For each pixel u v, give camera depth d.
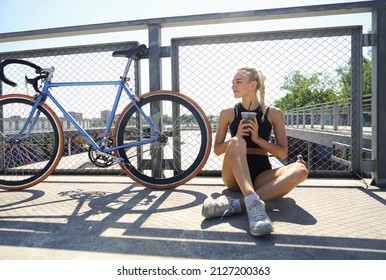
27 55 2.54
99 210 1.55
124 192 1.94
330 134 7.23
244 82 1.66
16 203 1.70
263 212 1.20
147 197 1.81
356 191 1.84
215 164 2.46
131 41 2.35
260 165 1.66
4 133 2.36
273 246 1.07
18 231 1.26
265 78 1.75
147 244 1.11
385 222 1.29
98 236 1.19
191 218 1.40
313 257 0.99
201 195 1.84
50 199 1.78
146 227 1.28
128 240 1.15
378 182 1.99
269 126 1.69
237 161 1.39
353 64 2.10
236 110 1.73
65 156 2.54
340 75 2.28
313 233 1.18
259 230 1.13
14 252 1.06
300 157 1.55
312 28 2.12
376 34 2.01
